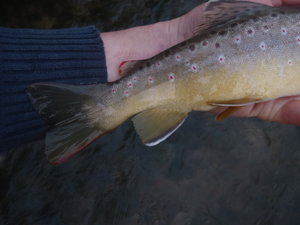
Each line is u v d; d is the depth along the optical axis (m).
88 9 0.61
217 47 0.37
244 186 0.53
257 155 0.55
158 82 0.38
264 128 0.56
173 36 0.47
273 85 0.38
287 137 0.56
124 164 0.54
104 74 0.44
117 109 0.38
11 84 0.39
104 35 0.48
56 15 0.60
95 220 0.51
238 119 0.56
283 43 0.38
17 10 0.61
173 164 0.54
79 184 0.53
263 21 0.38
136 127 0.38
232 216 0.52
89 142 0.37
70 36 0.44
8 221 0.51
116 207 0.52
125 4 0.61
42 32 0.43
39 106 0.36
